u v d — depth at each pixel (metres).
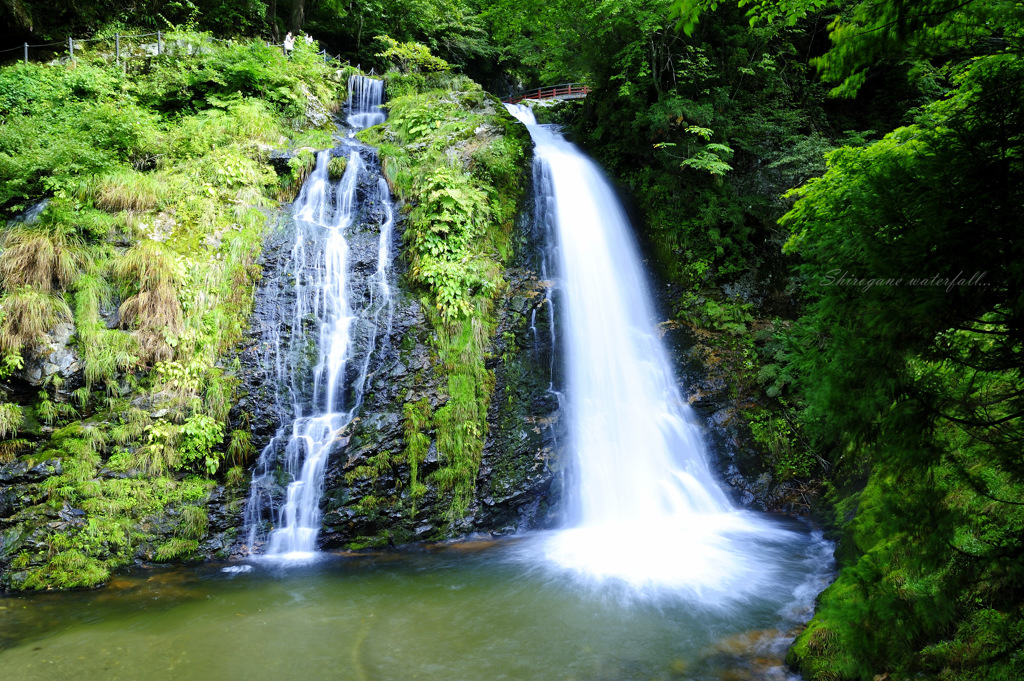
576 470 10.63
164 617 7.05
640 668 5.95
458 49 29.86
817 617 6.23
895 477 3.64
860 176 3.45
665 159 14.48
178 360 9.70
